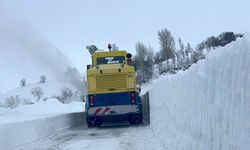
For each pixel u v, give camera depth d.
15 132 14.93
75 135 18.61
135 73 23.19
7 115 26.89
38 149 13.81
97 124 22.59
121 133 18.09
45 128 18.83
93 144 14.48
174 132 10.03
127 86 21.52
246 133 4.34
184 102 8.62
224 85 5.14
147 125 20.83
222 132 5.20
